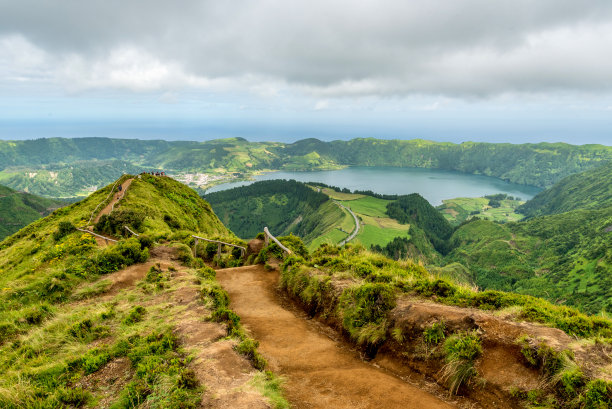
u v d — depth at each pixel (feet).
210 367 19.80
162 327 26.84
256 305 38.17
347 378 20.67
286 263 46.21
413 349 22.09
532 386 16.61
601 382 14.32
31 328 33.01
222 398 16.81
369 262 38.93
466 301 24.58
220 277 49.62
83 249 62.18
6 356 27.20
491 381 17.70
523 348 17.94
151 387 18.39
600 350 16.74
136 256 50.93
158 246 57.57
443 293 26.43
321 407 17.46
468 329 20.57
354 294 29.30
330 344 27.25
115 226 90.58
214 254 73.20
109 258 48.34
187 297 34.63
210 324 26.89
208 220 177.68
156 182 174.40
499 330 19.75
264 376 19.69
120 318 30.63
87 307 35.83
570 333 18.90
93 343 26.53
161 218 122.31
